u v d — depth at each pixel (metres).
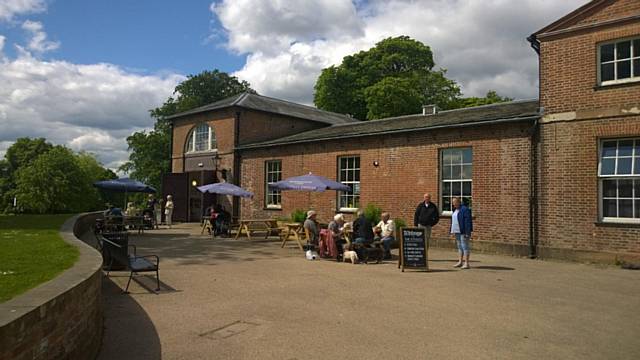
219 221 19.05
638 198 12.18
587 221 12.73
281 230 17.47
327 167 19.88
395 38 42.56
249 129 25.22
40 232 11.16
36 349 3.70
